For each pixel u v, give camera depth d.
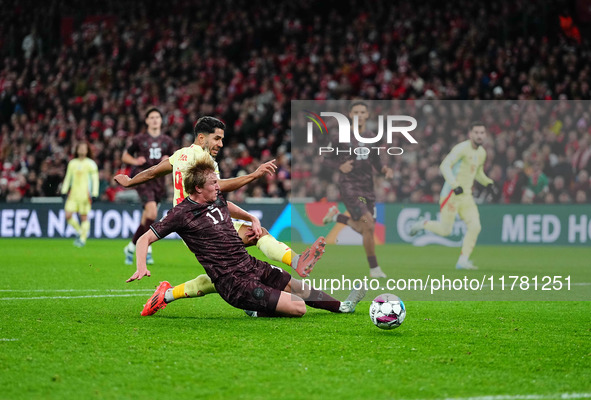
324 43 51.53
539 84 44.62
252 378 8.63
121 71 52.91
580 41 48.97
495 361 9.68
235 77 49.47
